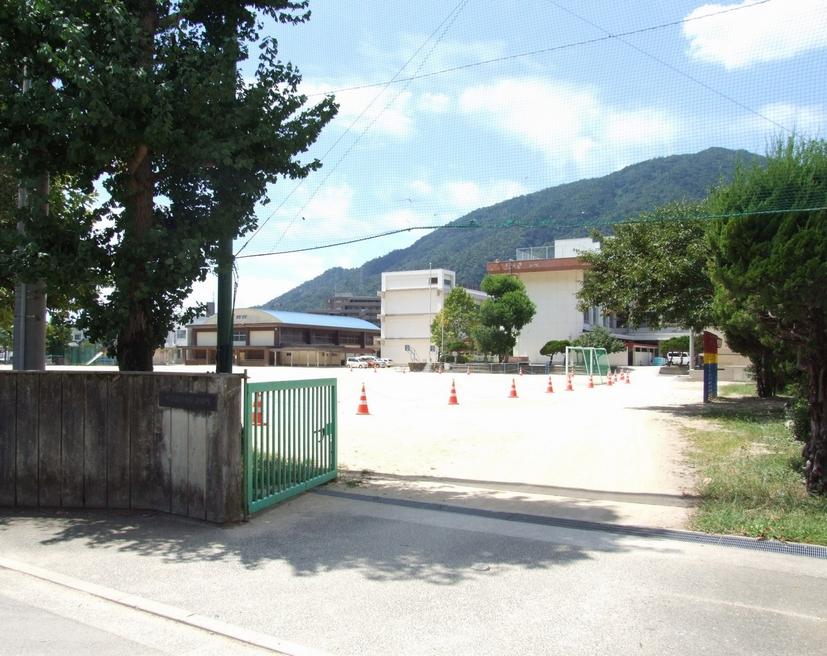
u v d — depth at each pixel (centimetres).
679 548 554
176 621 416
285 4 757
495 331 5956
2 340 3888
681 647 373
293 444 736
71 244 664
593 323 7281
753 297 692
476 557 531
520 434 1269
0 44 645
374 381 3772
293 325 8981
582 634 390
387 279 9444
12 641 386
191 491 645
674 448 1082
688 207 1164
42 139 632
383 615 420
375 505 700
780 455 961
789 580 477
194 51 643
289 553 543
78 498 688
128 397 678
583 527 617
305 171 739
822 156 661
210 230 690
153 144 619
